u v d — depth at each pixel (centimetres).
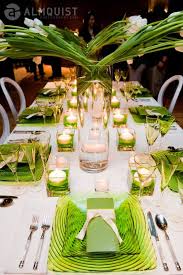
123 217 97
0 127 394
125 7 780
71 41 138
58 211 99
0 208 105
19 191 115
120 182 123
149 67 438
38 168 130
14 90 581
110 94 136
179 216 99
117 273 77
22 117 196
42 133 159
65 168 122
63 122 192
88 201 96
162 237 90
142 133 175
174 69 529
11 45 108
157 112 203
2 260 83
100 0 780
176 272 78
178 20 109
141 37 112
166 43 113
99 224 88
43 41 111
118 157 145
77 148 155
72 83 285
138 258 80
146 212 101
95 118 129
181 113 446
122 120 183
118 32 133
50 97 250
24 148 116
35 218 98
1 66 589
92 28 475
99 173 130
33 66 654
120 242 85
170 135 169
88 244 82
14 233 93
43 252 84
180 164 127
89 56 142
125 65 425
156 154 140
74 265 79
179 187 104
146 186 111
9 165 117
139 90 265
